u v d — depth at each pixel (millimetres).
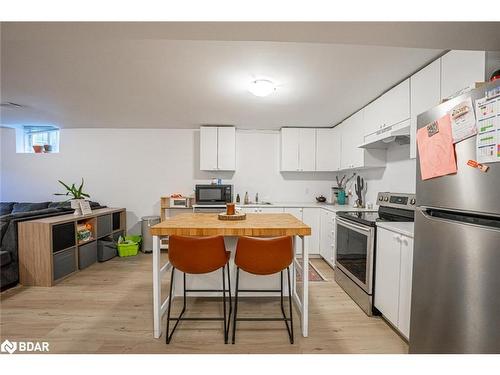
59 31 1252
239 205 4051
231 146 4305
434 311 1277
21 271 2834
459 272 1131
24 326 2051
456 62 1714
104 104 3227
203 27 1229
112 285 2885
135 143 4680
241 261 1797
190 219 2229
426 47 1398
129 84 2568
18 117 3889
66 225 3115
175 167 4707
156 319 1899
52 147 4758
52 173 4660
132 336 1918
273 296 2428
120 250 4012
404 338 1890
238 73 2297
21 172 4656
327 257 3639
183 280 2406
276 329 2020
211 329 2016
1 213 4309
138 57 2020
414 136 2178
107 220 4023
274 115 3662
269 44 1813
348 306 2406
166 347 1791
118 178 4684
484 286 1021
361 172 3924
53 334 1943
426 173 1332
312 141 4332
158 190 4699
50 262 2842
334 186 4691
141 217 4688
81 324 2078
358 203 3789
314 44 1812
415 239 1423
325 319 2172
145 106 3305
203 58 2031
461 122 1113
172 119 3977
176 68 2205
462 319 1116
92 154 4664
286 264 1786
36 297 2570
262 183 4699
